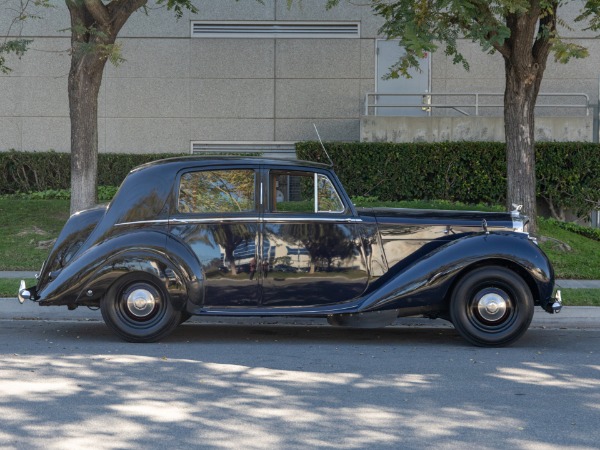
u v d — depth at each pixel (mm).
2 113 22344
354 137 22422
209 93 22391
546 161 19312
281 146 22516
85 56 14414
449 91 22234
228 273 9195
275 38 22328
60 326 10492
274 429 5953
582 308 11461
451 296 9250
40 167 21500
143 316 9297
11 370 7801
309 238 9289
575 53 12352
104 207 9867
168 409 6461
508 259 9086
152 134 22453
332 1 14031
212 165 9328
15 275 13938
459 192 19562
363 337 9977
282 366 8125
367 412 6434
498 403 6742
